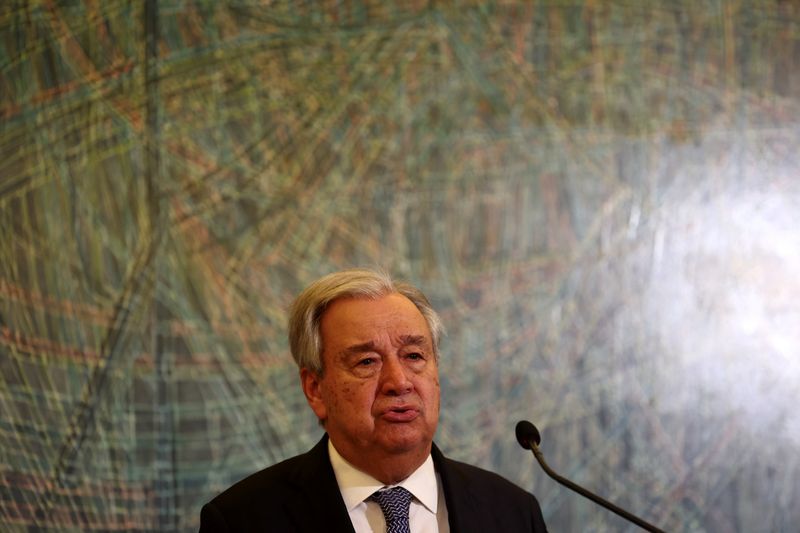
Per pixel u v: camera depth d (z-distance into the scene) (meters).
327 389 4.69
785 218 7.84
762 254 7.79
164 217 7.01
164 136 7.05
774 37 7.92
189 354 6.98
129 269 6.93
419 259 7.38
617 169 7.68
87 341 6.83
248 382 7.06
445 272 7.40
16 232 6.79
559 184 7.60
